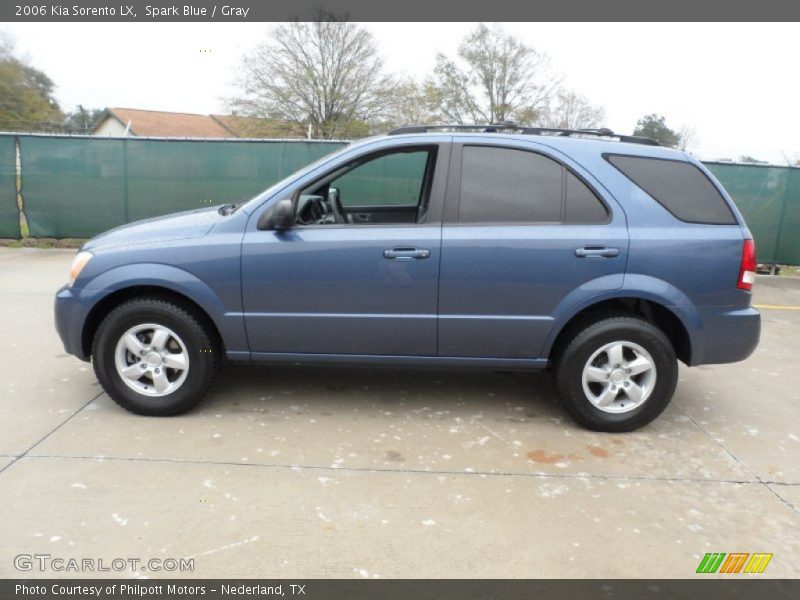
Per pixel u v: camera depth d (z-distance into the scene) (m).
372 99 30.95
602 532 2.73
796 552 2.63
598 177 3.60
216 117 32.88
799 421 4.07
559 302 3.58
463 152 3.67
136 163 10.07
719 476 3.28
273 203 3.66
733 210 3.65
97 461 3.21
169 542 2.57
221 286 3.64
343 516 2.79
